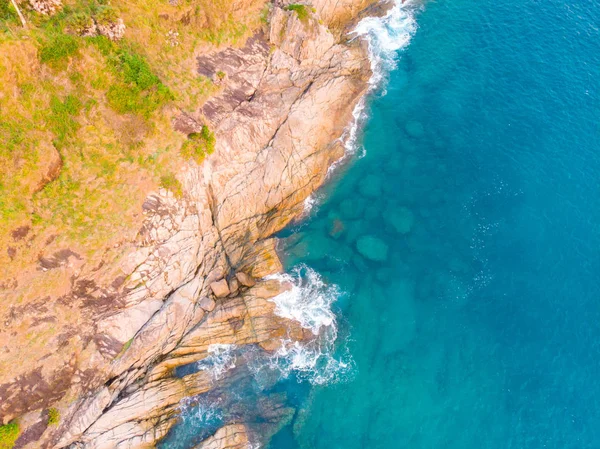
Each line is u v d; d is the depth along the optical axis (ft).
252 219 141.38
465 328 129.59
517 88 179.32
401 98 176.86
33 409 102.27
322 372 122.93
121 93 125.29
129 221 120.98
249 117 146.00
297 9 159.22
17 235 106.42
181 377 117.80
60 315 109.19
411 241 144.05
